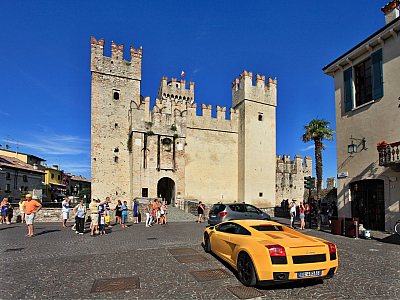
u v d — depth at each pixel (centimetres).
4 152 5431
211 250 978
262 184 3925
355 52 1800
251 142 3928
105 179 3469
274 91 4234
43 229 1775
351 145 1716
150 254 1010
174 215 2741
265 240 700
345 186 1858
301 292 657
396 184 1515
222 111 4062
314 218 2267
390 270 846
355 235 1462
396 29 1559
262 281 646
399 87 1541
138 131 3362
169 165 3494
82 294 619
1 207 2189
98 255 988
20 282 695
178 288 664
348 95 1881
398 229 1409
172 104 3706
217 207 1828
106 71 3634
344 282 732
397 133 1536
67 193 7256
